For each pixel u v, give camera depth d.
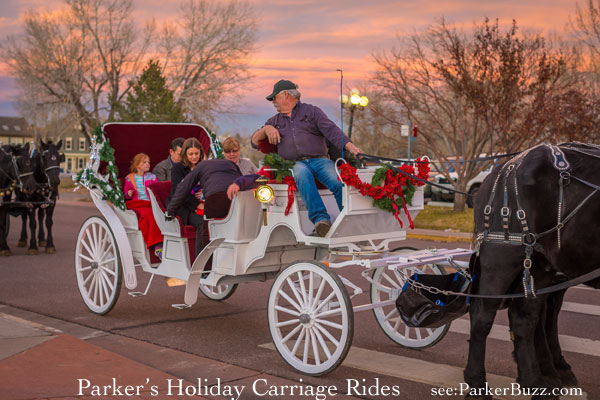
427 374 5.81
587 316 7.95
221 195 6.79
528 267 4.75
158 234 7.91
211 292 9.02
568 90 19.88
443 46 19.53
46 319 7.87
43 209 14.25
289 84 6.36
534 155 4.91
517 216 4.77
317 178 6.18
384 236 6.26
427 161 6.13
